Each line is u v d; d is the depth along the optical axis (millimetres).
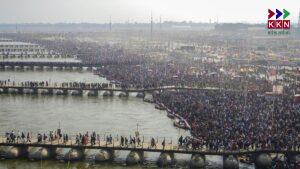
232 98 155625
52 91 195750
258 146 104250
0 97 186625
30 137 120000
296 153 102188
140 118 149875
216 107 140125
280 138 107188
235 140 106562
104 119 148750
